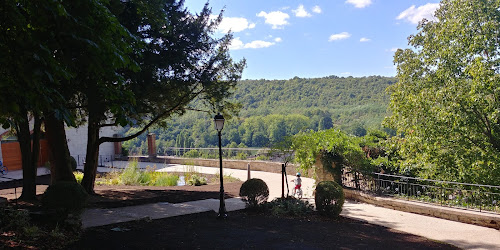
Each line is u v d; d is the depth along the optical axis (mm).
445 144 13234
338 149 12805
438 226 8484
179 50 9727
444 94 12617
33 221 6508
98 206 9602
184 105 11609
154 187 15703
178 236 6543
